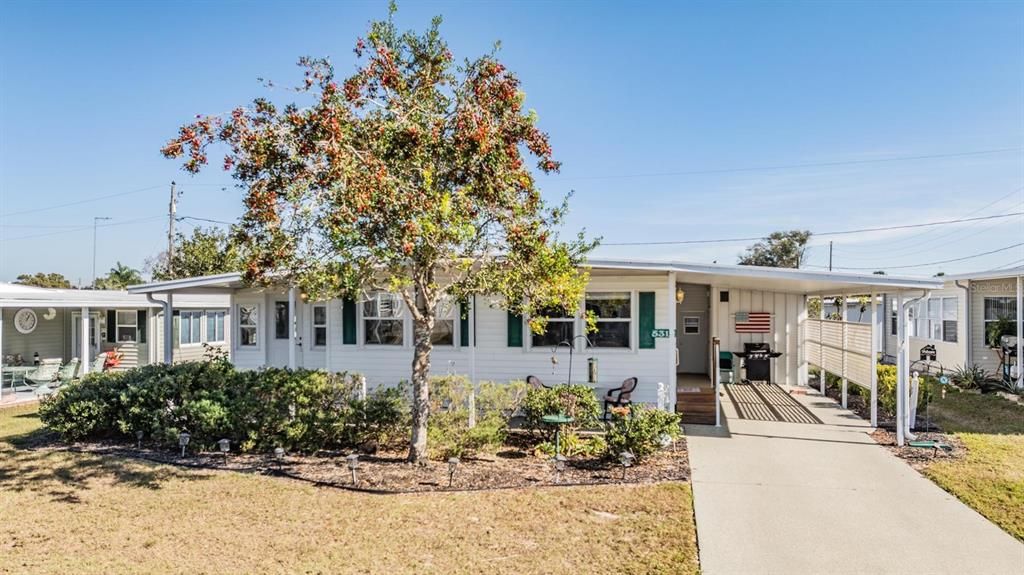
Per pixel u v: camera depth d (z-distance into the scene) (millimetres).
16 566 4629
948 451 8297
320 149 5770
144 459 8000
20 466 7723
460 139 6285
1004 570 4531
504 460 7773
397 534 5227
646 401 10938
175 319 20344
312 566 4582
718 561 4691
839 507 5973
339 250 6477
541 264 6875
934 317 18781
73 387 9586
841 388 12625
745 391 13969
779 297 15180
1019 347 13930
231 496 6348
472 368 10836
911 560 4719
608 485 6680
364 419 8430
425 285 7559
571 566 4566
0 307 14656
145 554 4848
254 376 9250
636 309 11000
